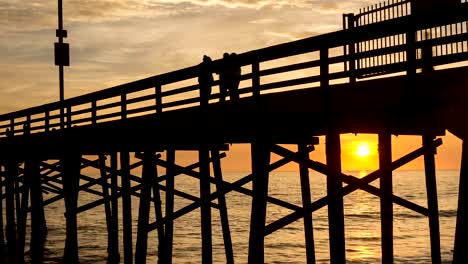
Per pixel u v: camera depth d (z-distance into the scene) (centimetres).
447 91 711
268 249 3269
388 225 1035
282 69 904
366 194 10044
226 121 1049
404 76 754
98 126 1512
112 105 1455
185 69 1142
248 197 8900
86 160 1666
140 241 1320
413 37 744
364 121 866
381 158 1039
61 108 1717
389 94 770
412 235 4044
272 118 944
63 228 4012
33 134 1830
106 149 1579
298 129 968
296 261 2820
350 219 5388
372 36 769
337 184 844
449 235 3891
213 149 1327
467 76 691
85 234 3709
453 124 732
